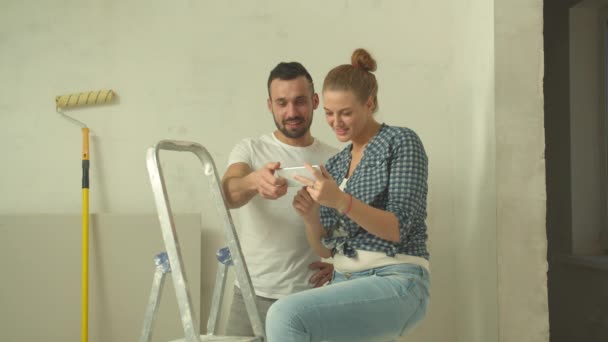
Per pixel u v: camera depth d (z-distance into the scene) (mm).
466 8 2617
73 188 2859
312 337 1339
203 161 1703
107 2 2906
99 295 2666
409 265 1536
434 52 2879
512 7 2229
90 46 2893
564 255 3398
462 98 2676
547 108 3666
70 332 2633
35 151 2869
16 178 2865
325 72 2863
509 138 2201
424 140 2863
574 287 3420
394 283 1472
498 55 2213
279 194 1676
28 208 2852
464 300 2652
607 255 3326
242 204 1892
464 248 2646
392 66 2875
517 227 2180
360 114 1611
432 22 2887
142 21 2896
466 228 2609
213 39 2885
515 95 2207
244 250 2086
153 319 1591
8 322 2600
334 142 2836
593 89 3439
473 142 2492
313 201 1669
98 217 2699
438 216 2844
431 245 2836
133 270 2695
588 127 3438
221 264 1847
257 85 2871
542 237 2180
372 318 1404
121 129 2871
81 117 2871
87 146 2746
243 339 1604
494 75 2211
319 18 2879
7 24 2906
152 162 1477
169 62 2883
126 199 2850
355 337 1403
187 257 2699
